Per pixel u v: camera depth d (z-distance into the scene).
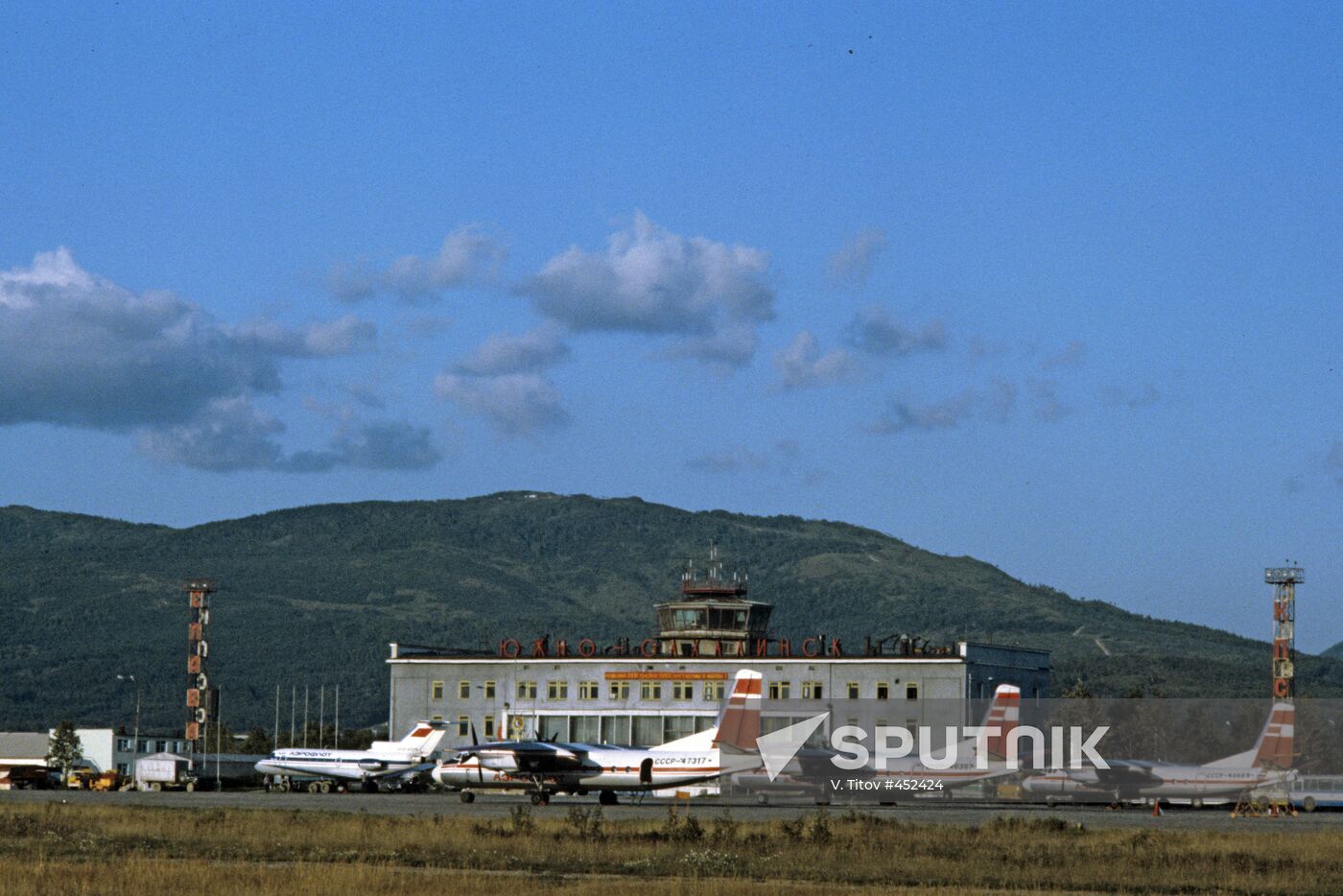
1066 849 153.25
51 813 198.88
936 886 123.00
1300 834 175.38
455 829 172.12
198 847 153.12
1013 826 175.88
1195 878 130.88
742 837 162.75
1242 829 188.88
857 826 177.12
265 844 155.62
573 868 135.50
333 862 138.25
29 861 135.62
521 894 113.31
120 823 183.25
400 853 146.12
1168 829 186.75
